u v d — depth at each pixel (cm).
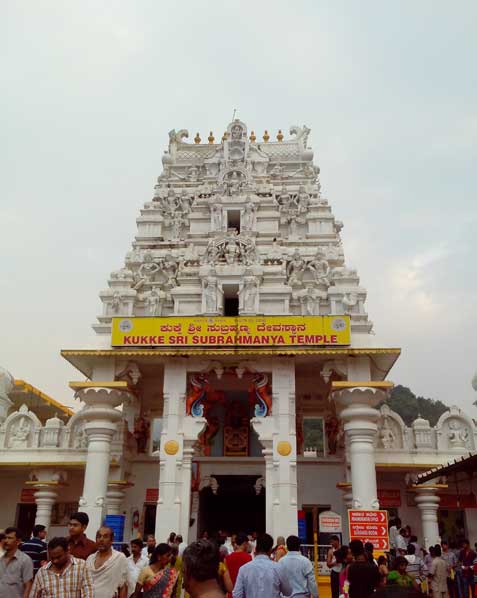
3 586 952
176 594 998
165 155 3834
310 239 3378
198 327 2786
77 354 2814
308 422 9125
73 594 846
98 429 2738
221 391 3478
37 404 4512
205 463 3316
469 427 2973
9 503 3303
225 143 3688
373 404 2733
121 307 3105
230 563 1243
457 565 2081
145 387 3456
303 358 2848
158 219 3528
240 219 3453
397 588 370
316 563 2302
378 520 1984
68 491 3256
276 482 2686
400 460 2894
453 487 2995
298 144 3847
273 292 3038
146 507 3234
